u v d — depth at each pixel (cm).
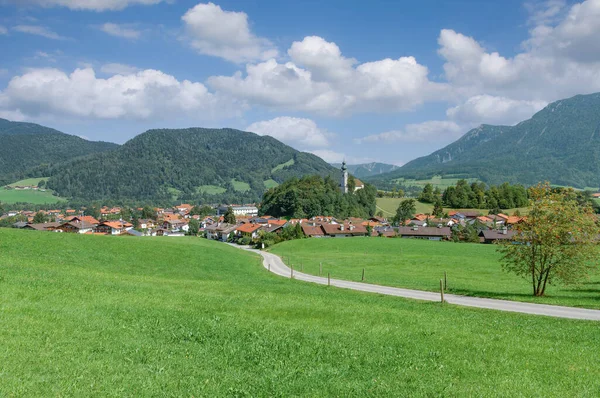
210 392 1417
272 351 1894
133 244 6725
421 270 7494
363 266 8225
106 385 1379
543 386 1578
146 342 1872
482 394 1484
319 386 1533
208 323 2261
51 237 5928
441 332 2342
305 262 9025
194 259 6775
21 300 2345
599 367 1817
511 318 3147
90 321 2084
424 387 1537
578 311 3531
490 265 8094
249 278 5912
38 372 1424
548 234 4247
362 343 2066
